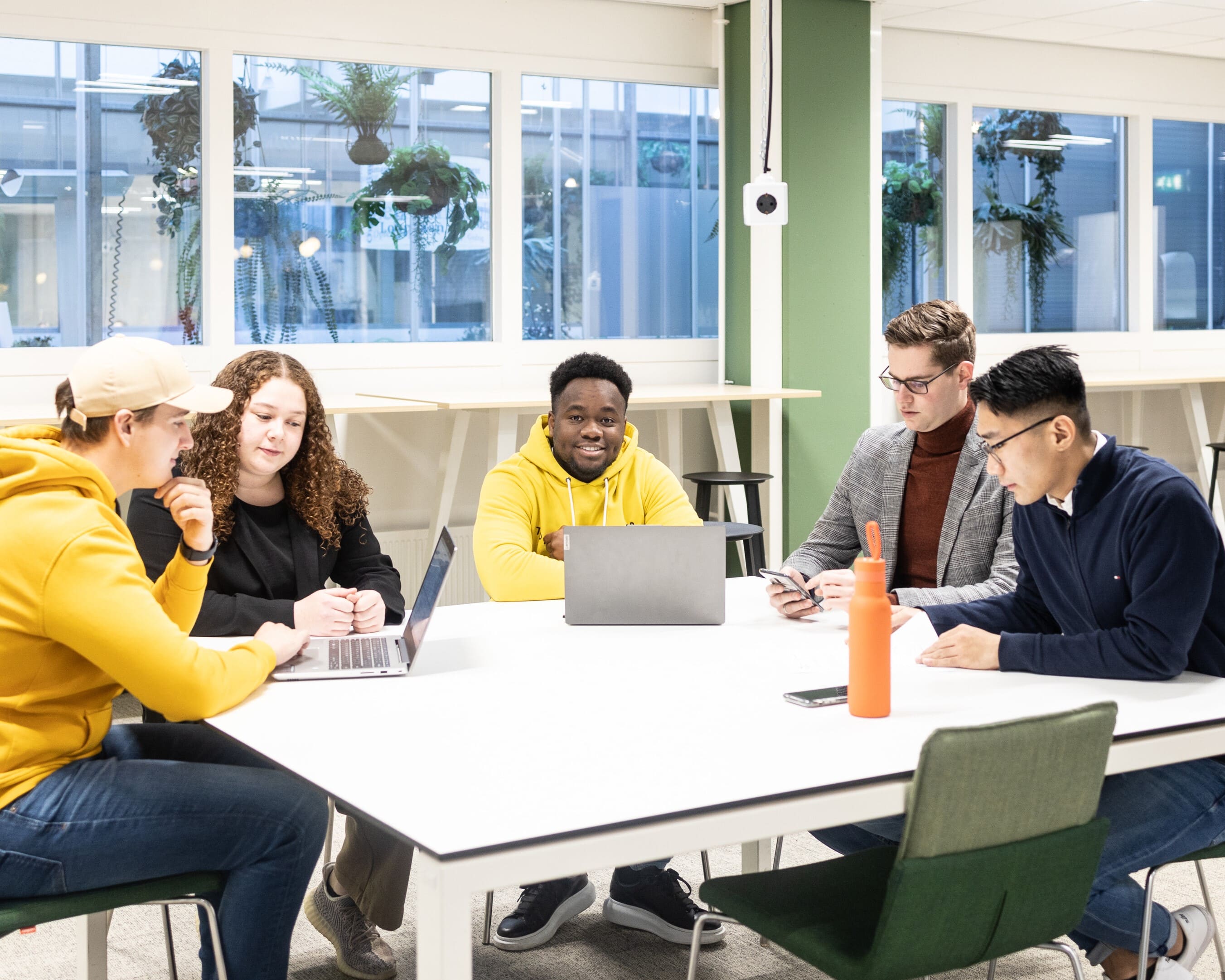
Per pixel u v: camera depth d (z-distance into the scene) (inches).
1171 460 261.4
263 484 95.7
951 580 101.8
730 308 215.2
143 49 176.6
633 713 68.2
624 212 212.1
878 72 209.6
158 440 71.4
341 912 92.4
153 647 65.6
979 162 238.7
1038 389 74.9
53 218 173.8
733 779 57.4
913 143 231.8
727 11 210.2
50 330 174.9
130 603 65.6
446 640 86.0
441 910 49.4
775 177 202.7
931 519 104.3
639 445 211.8
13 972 92.9
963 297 236.5
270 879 68.6
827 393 209.3
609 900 100.9
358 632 89.0
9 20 166.1
